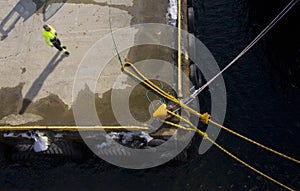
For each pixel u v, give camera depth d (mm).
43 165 10961
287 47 11977
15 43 10906
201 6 13828
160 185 10500
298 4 11195
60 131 9391
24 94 10000
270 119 11211
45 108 9719
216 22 13406
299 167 10367
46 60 10492
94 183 10617
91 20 11039
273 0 12328
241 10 13555
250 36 12852
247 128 11141
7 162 10906
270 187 10195
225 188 10320
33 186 10688
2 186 10742
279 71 11914
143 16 10914
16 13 11383
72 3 11391
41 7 11398
